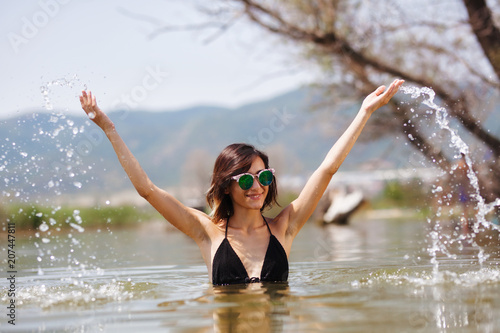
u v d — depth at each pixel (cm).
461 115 988
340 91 1197
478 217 667
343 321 236
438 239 721
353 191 1722
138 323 247
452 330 215
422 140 974
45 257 634
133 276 440
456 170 870
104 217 1459
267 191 387
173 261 567
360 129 391
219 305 282
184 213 386
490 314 238
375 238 845
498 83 979
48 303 307
